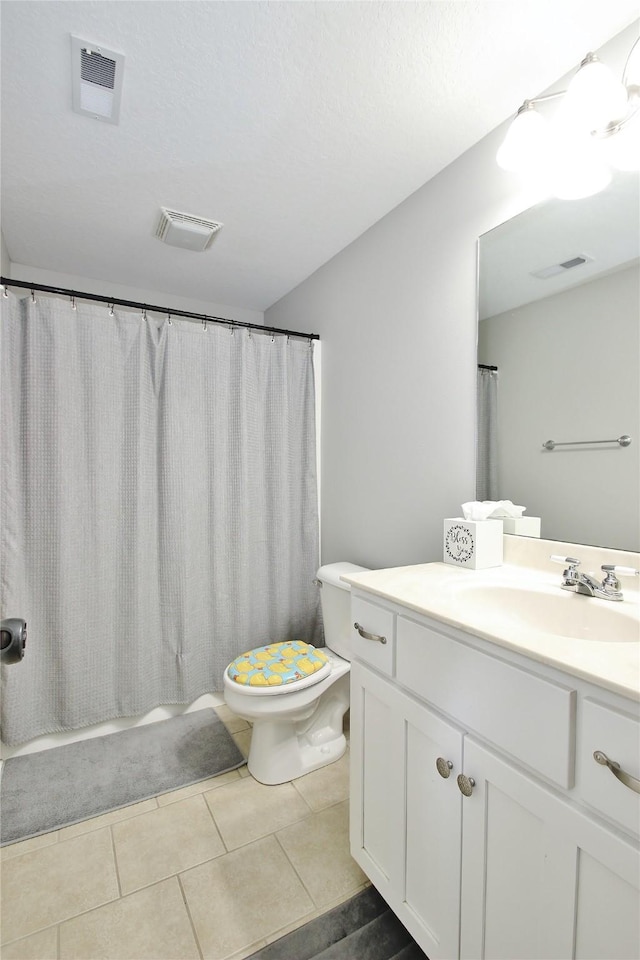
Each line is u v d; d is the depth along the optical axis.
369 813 1.21
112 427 1.98
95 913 1.19
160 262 2.39
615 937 0.65
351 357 2.21
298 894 1.25
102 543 1.96
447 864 0.95
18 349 1.83
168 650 2.12
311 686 1.70
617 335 1.18
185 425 2.13
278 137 1.50
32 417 1.83
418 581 1.25
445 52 1.20
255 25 1.12
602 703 0.68
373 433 2.05
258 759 1.72
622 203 1.17
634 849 0.63
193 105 1.36
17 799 1.60
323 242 2.19
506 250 1.45
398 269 1.89
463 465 1.61
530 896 0.78
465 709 0.91
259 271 2.51
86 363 1.93
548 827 0.74
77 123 1.43
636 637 0.95
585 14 1.10
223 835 1.45
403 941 1.13
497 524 1.44
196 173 1.68
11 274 2.36
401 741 1.08
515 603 1.20
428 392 1.75
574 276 1.28
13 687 1.80
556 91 1.30
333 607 2.02
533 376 1.39
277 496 2.37
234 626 2.27
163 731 2.03
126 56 1.20
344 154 1.59
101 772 1.75
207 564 2.21
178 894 1.25
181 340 2.12
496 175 1.48
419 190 1.79
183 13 1.09
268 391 2.39
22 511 1.83
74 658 1.90
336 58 1.21
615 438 1.19
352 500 2.21
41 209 1.91
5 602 1.79
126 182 1.73
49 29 1.12
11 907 1.20
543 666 0.76
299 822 1.51
